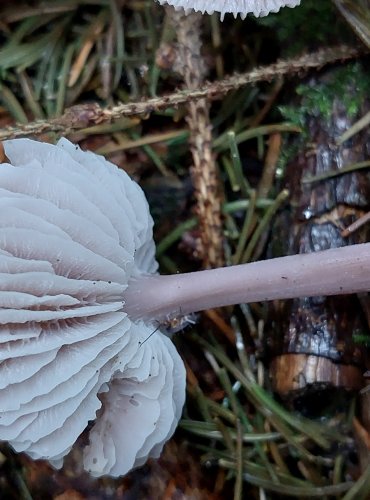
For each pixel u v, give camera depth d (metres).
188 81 0.11
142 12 0.11
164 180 0.11
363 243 0.10
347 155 0.11
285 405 0.11
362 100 0.11
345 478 0.11
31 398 0.08
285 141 0.11
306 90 0.11
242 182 0.11
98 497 0.10
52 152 0.09
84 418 0.09
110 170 0.10
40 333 0.08
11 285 0.08
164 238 0.11
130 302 0.10
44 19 0.11
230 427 0.11
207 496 0.10
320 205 0.11
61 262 0.08
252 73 0.11
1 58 0.11
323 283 0.10
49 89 0.11
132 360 0.09
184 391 0.10
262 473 0.11
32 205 0.08
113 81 0.11
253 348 0.11
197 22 0.11
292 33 0.11
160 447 0.10
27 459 0.10
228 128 0.11
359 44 0.11
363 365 0.10
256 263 0.10
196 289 0.10
